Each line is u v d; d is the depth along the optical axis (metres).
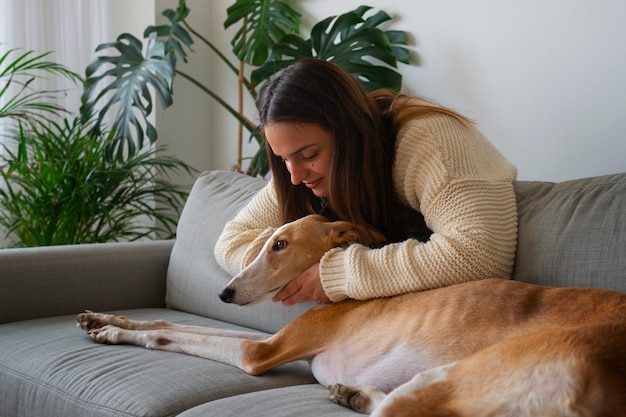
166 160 3.73
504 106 2.85
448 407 1.35
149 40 3.74
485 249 1.74
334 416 1.52
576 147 2.64
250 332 2.20
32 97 3.89
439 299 1.68
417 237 2.02
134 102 3.54
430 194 1.83
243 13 3.64
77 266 2.59
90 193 3.39
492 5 2.87
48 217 3.37
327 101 1.90
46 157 3.44
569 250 1.74
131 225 4.11
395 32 3.17
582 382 1.22
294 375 1.91
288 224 1.99
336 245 1.95
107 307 2.65
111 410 1.72
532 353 1.29
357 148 1.92
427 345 1.62
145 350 2.04
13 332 2.29
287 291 1.93
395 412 1.37
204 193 2.77
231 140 4.08
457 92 3.01
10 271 2.45
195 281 2.59
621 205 1.72
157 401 1.69
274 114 1.91
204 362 1.93
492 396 1.31
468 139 1.92
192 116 4.09
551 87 2.70
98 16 4.05
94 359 1.97
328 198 2.04
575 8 2.62
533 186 1.98
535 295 1.56
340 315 1.86
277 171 2.13
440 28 3.05
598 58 2.56
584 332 1.28
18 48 3.59
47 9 3.91
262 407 1.58
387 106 2.09
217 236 2.59
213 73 4.14
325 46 3.22
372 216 1.99
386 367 1.67
